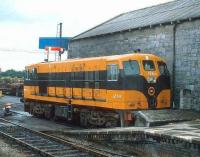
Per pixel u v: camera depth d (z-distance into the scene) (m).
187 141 12.70
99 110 20.77
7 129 20.52
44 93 26.16
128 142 15.42
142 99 19.08
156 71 19.66
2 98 44.91
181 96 20.66
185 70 20.73
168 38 21.75
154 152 14.20
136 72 19.08
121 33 25.48
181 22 20.89
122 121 18.84
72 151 14.85
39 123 24.12
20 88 48.38
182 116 18.62
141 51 23.70
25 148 15.66
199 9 21.38
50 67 25.53
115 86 19.14
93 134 17.41
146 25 23.05
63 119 25.73
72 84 22.86
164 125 17.11
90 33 29.98
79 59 22.58
